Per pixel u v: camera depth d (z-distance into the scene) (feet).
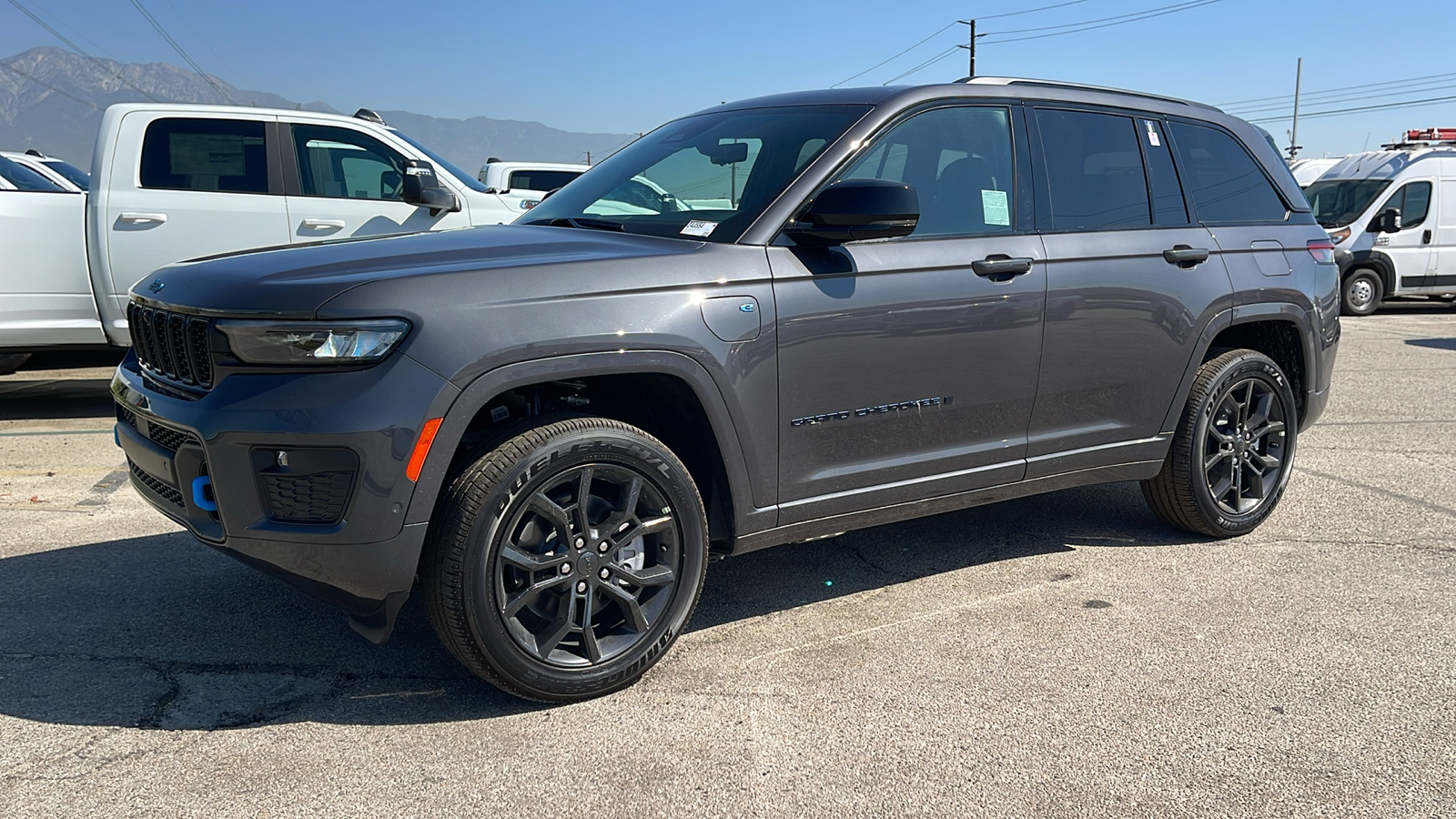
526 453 9.00
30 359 30.86
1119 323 12.96
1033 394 12.40
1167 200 13.85
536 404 10.23
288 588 12.44
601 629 10.05
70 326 22.12
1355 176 52.70
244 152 23.03
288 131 23.40
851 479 11.19
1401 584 13.01
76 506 15.90
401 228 24.21
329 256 9.57
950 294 11.42
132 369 10.73
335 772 8.43
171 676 10.09
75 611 11.68
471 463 8.97
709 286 9.93
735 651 10.98
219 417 8.57
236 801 7.97
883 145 11.43
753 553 14.24
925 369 11.41
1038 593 12.70
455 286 8.84
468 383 8.71
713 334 9.88
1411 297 57.88
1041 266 12.17
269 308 8.52
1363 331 43.32
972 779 8.43
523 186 47.62
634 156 13.10
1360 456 20.27
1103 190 13.19
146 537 14.34
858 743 8.98
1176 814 7.96
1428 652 10.93
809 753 8.84
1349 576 13.32
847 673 10.41
